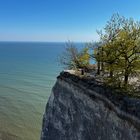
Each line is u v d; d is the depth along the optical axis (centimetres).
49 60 16362
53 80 9638
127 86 3086
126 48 3206
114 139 2664
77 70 4053
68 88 3659
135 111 2447
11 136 4988
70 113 3550
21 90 8125
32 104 6762
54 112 3919
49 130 3956
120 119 2600
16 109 6372
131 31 3284
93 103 3072
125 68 3188
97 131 2956
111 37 3559
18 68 12762
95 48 3794
